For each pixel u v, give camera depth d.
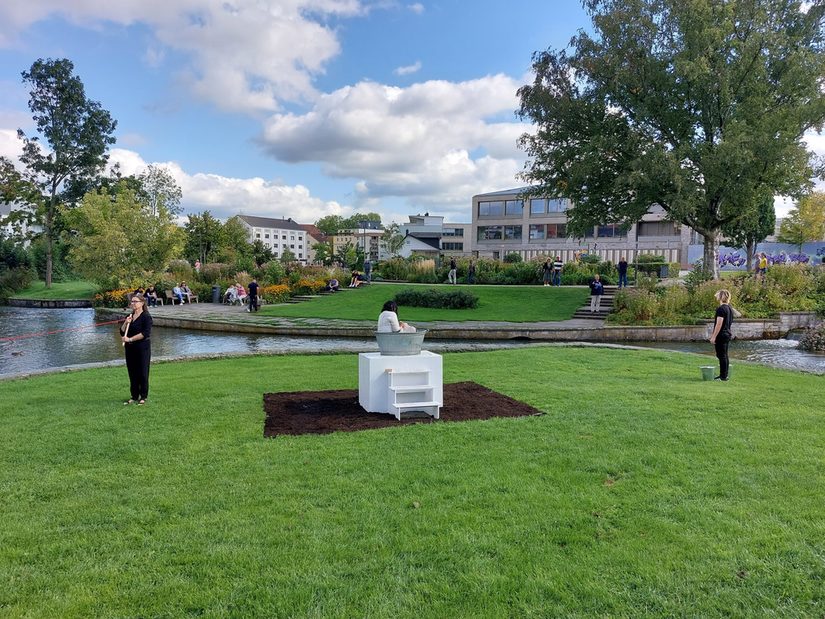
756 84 22.84
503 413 6.75
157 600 2.87
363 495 4.17
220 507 3.99
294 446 5.41
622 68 23.70
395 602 2.82
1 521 3.79
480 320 22.77
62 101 43.31
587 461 4.89
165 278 33.06
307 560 3.22
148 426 6.21
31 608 2.80
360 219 159.62
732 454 5.04
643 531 3.55
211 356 12.27
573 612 2.74
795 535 3.47
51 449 5.37
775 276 23.86
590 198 26.22
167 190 48.50
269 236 144.12
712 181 22.55
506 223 68.25
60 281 48.12
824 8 22.95
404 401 6.91
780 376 9.62
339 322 22.70
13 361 15.36
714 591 2.90
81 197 44.12
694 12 21.94
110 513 3.90
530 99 25.64
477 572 3.09
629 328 19.33
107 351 17.19
